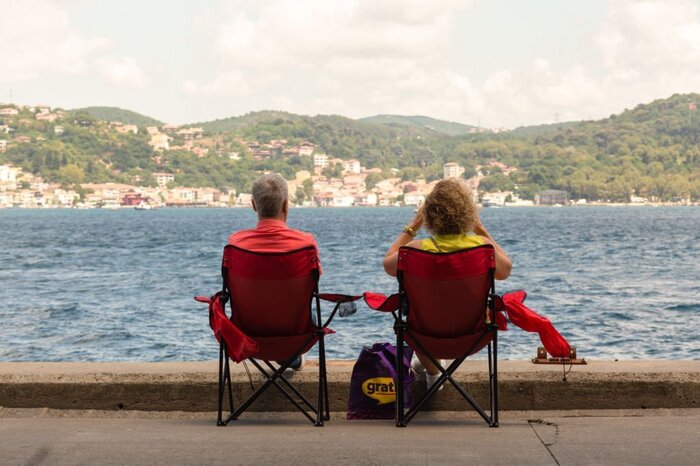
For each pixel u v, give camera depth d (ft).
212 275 86.69
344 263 102.22
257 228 14.42
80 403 15.24
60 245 156.15
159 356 39.81
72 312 55.42
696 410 14.84
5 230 245.86
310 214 531.91
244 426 14.10
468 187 14.49
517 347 38.40
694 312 54.19
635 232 203.31
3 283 78.59
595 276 82.79
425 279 13.74
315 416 15.11
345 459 11.76
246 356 13.74
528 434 13.21
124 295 67.05
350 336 43.37
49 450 12.28
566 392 15.03
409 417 14.11
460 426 14.05
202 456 11.95
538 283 75.36
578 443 12.53
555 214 461.37
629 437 12.88
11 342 43.73
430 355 14.25
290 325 14.24
